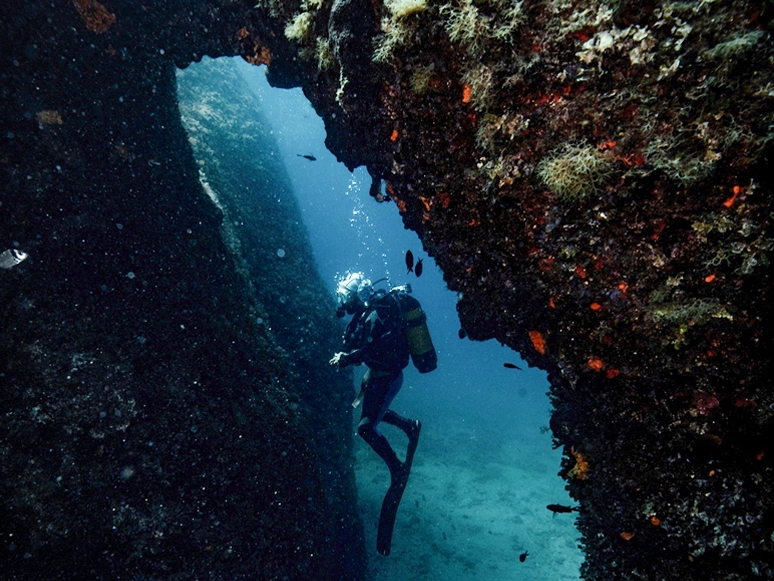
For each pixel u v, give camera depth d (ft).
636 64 4.82
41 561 8.91
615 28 4.79
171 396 11.14
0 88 8.94
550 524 25.11
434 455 32.37
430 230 7.94
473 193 6.72
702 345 5.57
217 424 11.84
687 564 5.78
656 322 5.76
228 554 10.95
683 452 5.90
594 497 6.95
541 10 5.14
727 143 4.71
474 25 5.54
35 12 8.86
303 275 26.43
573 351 6.72
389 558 19.95
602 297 6.06
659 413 6.10
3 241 9.29
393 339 15.15
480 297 7.71
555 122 5.53
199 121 26.11
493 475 30.94
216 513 11.07
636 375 6.21
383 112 7.42
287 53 9.71
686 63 4.61
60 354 9.75
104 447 9.98
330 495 16.01
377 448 15.85
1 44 8.73
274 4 8.56
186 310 12.14
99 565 9.48
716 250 5.16
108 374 10.24
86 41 9.67
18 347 9.36
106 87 10.33
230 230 18.62
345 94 7.76
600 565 6.99
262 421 13.43
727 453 5.61
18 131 9.31
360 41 6.80
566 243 6.02
